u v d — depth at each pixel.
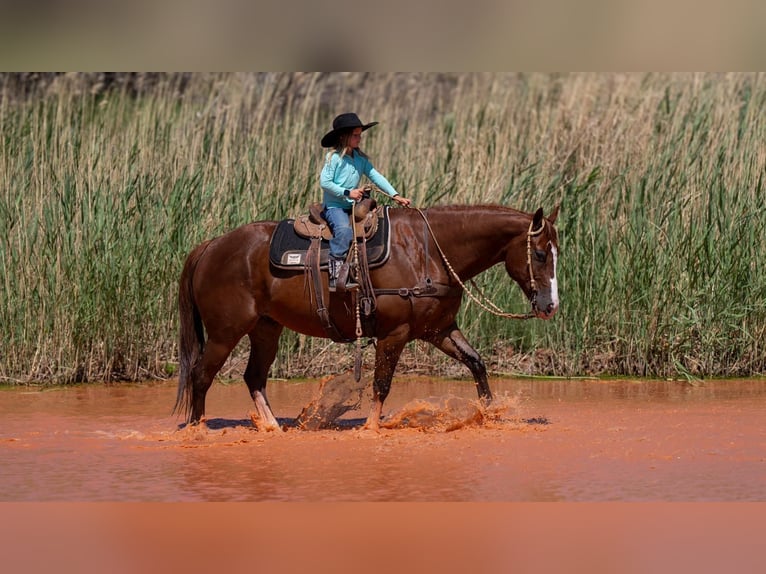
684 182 17.27
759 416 13.01
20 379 16.23
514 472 9.93
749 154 17.53
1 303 16.23
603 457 10.57
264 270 11.87
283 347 16.81
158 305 16.73
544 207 17.27
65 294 16.30
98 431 12.31
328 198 11.94
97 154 17.34
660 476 9.76
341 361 16.91
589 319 16.84
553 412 13.39
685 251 16.86
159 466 10.34
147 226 16.78
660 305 16.75
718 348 16.94
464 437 11.66
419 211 11.96
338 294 11.66
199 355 12.31
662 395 14.93
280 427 12.48
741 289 16.88
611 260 16.91
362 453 10.86
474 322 16.91
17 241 16.58
